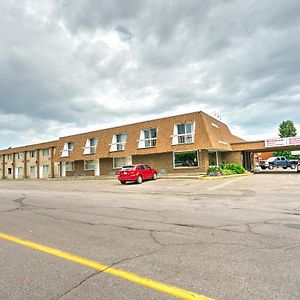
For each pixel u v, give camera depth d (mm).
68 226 7258
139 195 14570
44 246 5523
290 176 25656
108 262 4562
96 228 6953
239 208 9461
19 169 54250
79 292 3549
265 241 5508
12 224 7680
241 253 4832
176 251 5020
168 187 18938
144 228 6828
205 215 8312
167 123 30688
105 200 12688
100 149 35781
